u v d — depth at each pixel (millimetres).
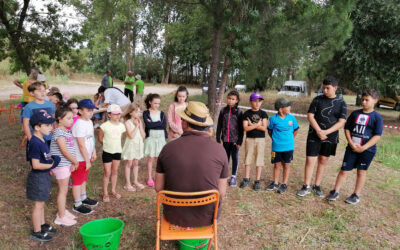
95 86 26672
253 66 9930
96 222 3021
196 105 2613
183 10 11219
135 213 3943
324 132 4359
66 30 11594
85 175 3887
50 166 3107
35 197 3102
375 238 3562
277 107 4551
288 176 5199
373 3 11461
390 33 11570
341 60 13070
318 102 4453
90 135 3871
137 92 13656
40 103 4234
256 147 4816
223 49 10344
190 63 37250
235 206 4258
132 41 35188
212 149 2504
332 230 3715
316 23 8664
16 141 7086
